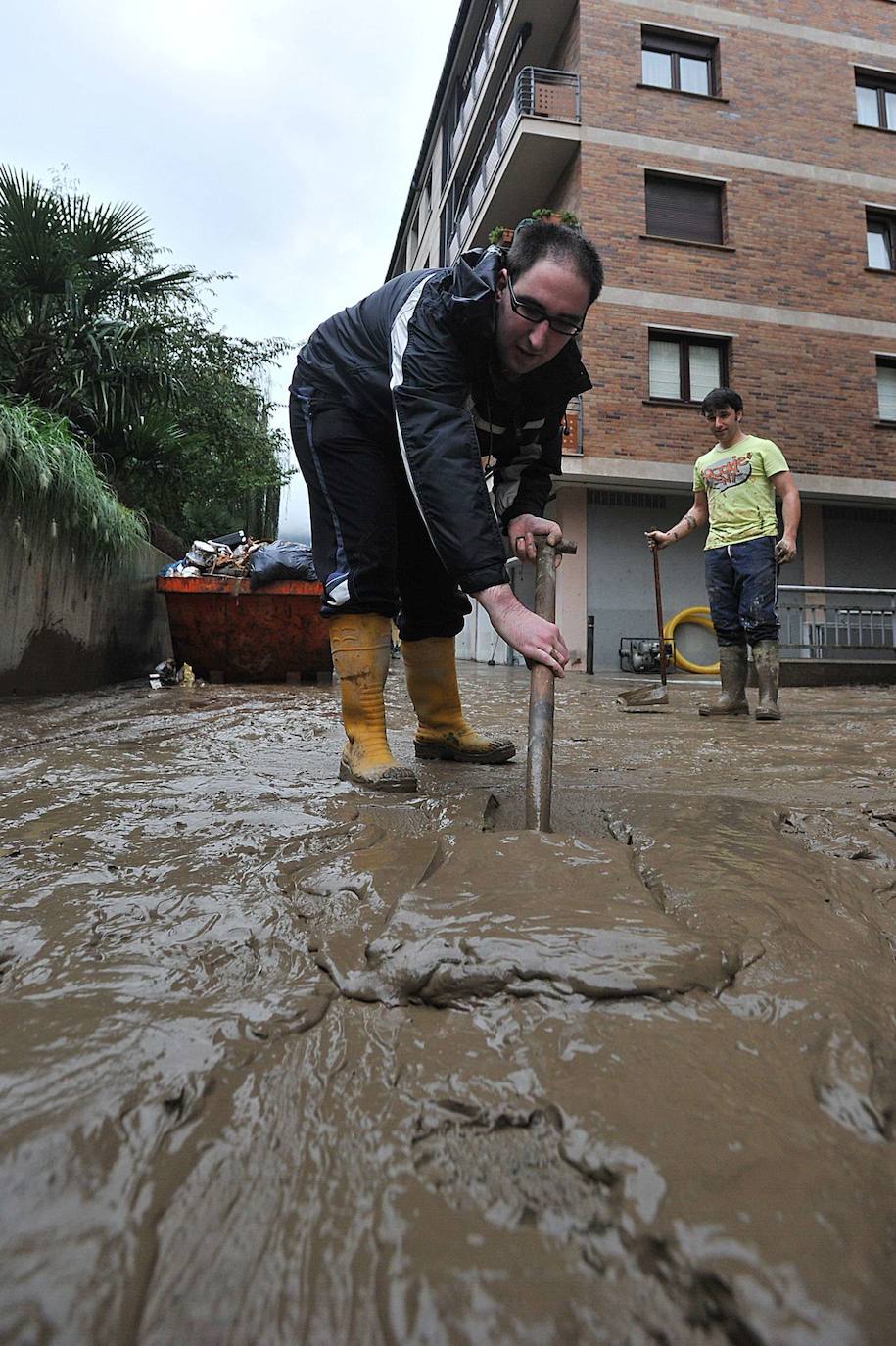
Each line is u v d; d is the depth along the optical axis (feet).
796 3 40.04
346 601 6.61
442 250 60.75
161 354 22.79
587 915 3.01
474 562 5.31
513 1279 1.50
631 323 37.55
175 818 5.06
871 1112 2.02
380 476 6.54
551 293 5.35
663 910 3.30
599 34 37.70
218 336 36.86
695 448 37.96
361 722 6.78
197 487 36.24
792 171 39.50
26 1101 2.05
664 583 39.37
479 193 44.50
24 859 4.19
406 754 8.44
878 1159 1.84
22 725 10.23
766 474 13.57
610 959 2.70
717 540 14.06
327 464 6.57
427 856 4.05
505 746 7.99
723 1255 1.53
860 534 41.11
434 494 5.37
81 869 4.00
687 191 38.99
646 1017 2.45
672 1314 1.42
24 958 2.95
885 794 6.28
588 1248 1.57
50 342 21.12
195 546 20.06
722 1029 2.40
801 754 8.76
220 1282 1.51
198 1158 1.85
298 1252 1.58
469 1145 1.89
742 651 14.07
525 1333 1.39
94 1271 1.52
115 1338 1.39
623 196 37.63
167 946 3.05
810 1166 1.80
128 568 18.53
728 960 2.78
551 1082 2.13
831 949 3.00
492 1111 2.01
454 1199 1.72
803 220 39.58
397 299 6.04
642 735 10.67
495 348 5.77
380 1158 1.86
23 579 13.38
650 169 37.93
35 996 2.64
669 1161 1.80
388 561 6.66
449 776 7.11
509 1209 1.69
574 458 36.63
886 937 3.18
